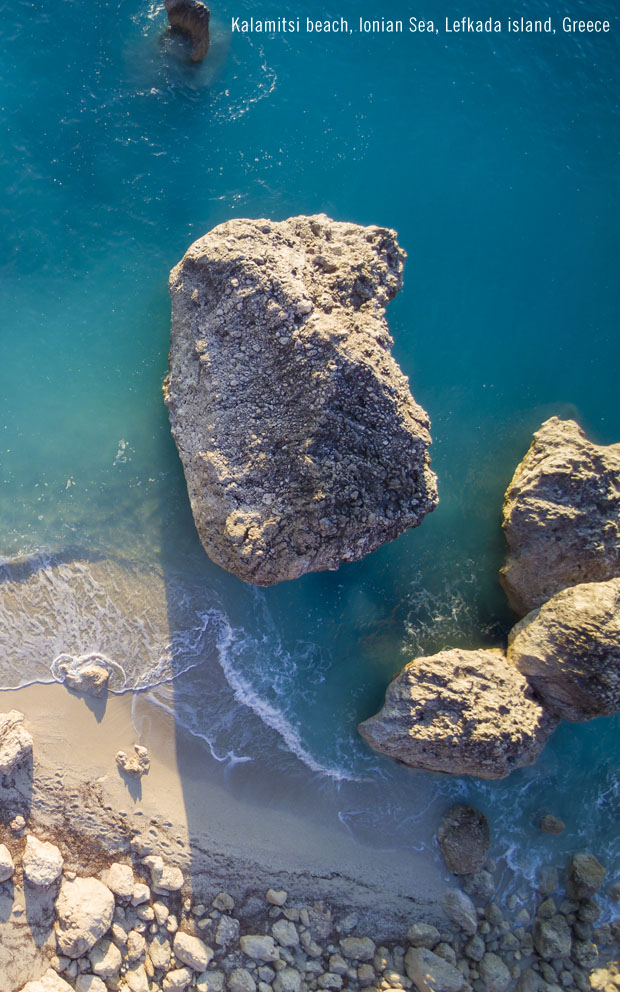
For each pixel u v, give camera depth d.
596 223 24.25
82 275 21.39
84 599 20.28
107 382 21.14
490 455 22.56
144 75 22.72
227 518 17.81
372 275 19.02
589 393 23.31
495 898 20.92
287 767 20.48
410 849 20.67
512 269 23.56
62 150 21.86
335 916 19.81
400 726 19.73
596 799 22.06
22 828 18.52
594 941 21.03
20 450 20.58
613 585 19.73
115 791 19.33
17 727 18.86
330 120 23.42
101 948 18.08
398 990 19.17
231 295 17.97
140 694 20.05
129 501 20.89
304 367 17.22
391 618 21.69
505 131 24.34
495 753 19.00
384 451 17.69
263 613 21.09
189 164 22.42
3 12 22.36
